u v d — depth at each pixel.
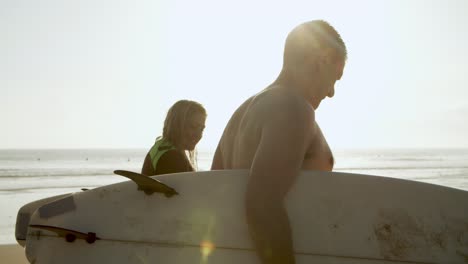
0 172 47.75
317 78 1.64
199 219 1.57
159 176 1.67
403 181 1.53
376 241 1.47
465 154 154.25
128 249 1.62
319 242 1.46
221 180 1.57
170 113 3.46
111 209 1.69
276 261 1.24
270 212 1.25
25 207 2.49
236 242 1.50
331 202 1.50
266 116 1.41
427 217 1.49
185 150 3.55
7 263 4.31
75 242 1.68
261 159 1.30
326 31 1.64
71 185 32.06
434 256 1.45
